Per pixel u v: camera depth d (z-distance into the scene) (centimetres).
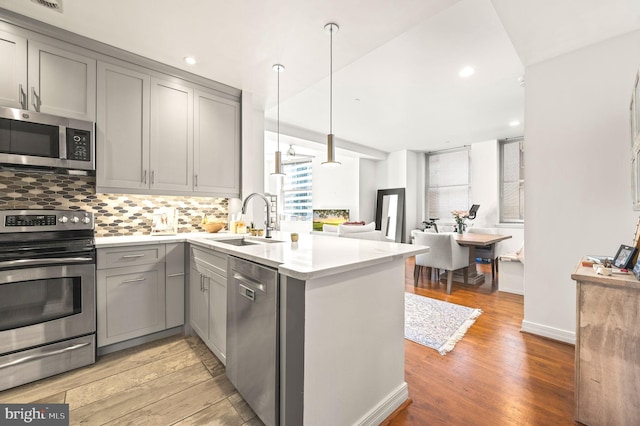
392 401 157
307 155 852
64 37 215
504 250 598
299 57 250
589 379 143
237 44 230
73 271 196
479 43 270
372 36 218
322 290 123
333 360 128
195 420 149
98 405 160
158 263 237
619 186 212
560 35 211
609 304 139
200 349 225
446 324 274
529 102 255
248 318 152
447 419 150
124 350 222
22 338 179
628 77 208
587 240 227
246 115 324
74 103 220
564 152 237
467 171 704
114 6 187
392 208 759
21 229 186
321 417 123
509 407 159
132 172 248
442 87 368
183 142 278
